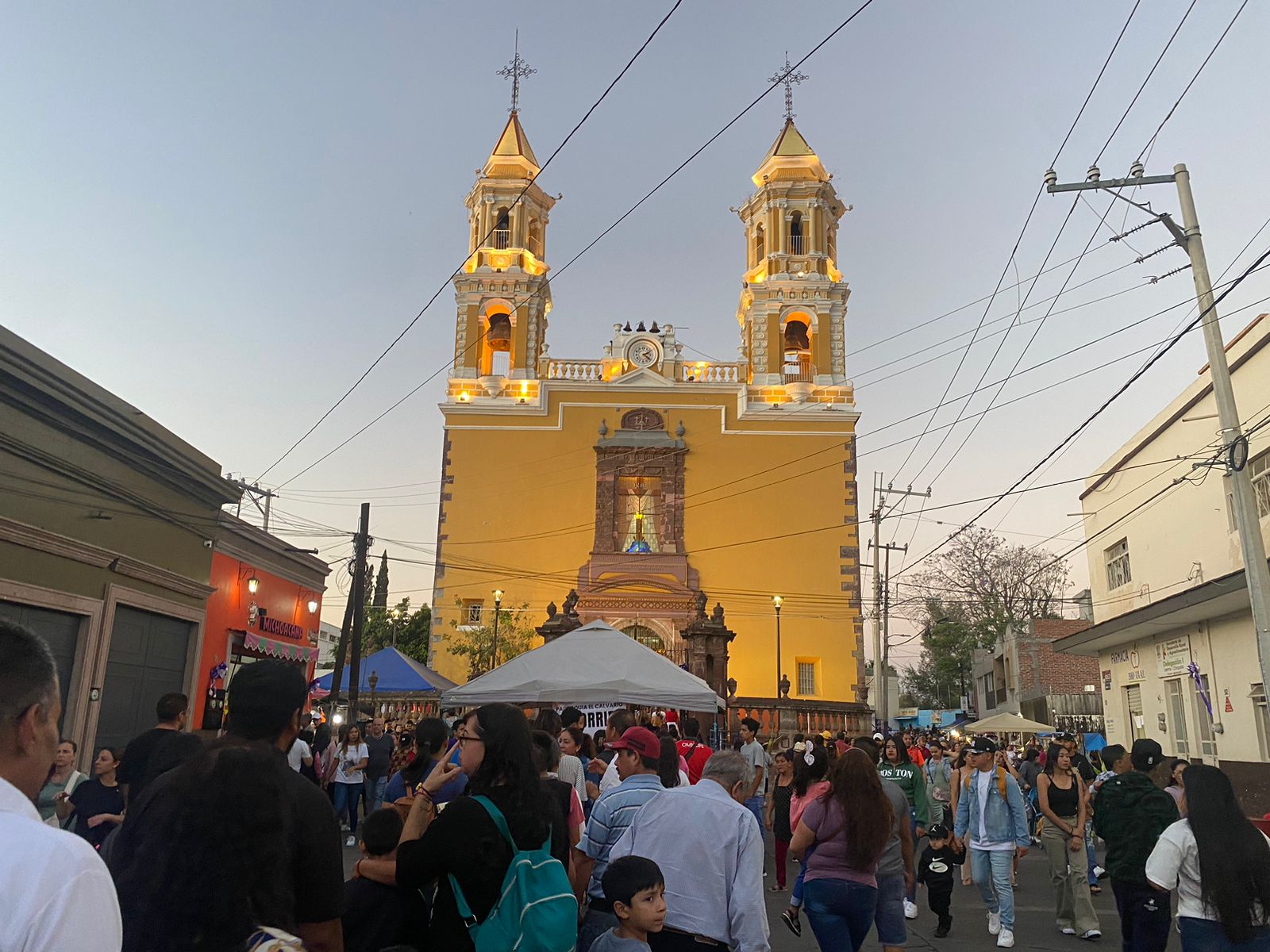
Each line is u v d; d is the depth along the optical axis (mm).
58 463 14961
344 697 26922
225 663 22125
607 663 13570
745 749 16797
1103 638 27125
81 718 15648
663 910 4645
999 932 10398
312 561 27766
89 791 7430
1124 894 7082
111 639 16984
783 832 13664
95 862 2299
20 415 14070
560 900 4352
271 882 2873
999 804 10484
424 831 4781
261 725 3971
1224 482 22297
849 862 6648
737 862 5246
